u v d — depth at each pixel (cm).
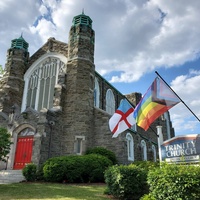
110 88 2942
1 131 1280
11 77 2445
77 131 1939
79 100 2041
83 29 2327
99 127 2025
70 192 1096
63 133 1947
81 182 1473
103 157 1639
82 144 1895
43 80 2475
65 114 2012
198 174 627
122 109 1305
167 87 957
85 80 2133
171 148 877
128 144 2214
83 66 2178
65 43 2478
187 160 806
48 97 2345
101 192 1114
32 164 1530
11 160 1802
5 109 2217
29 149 1798
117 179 945
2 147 1256
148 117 966
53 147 1788
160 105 948
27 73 2580
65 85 2120
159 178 671
